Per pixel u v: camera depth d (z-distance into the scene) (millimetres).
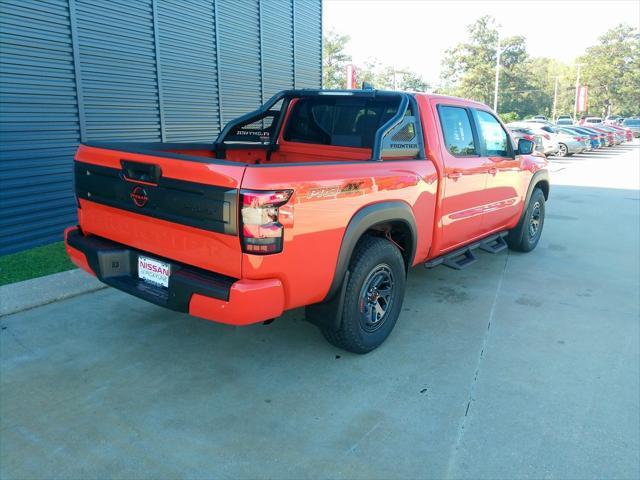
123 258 3438
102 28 6391
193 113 8008
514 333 4246
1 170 5562
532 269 6062
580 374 3592
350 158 4535
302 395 3244
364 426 2943
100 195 3438
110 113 6676
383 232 3885
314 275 3076
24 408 3012
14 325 4051
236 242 2729
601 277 5805
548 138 24266
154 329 4082
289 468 2592
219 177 2713
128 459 2623
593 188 13305
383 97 4191
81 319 4211
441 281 5535
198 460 2631
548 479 2561
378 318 3801
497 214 5543
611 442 2852
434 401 3211
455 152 4562
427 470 2600
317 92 4590
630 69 92688
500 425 2984
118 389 3244
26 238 5938
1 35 5348
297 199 2850
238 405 3117
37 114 5820
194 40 7801
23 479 2471
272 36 9484
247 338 3996
